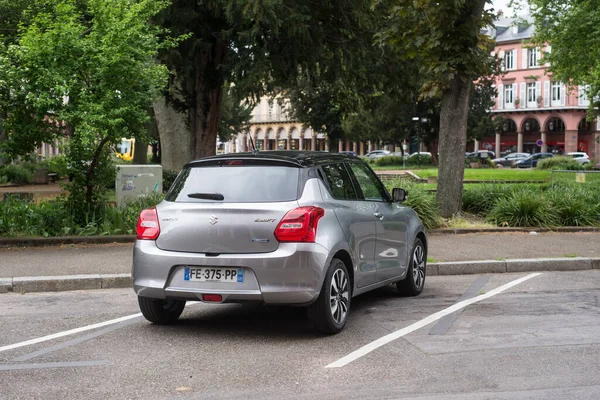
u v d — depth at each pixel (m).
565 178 18.80
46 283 9.27
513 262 11.09
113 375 5.36
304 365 5.61
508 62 87.12
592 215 16.34
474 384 5.04
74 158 13.14
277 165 6.67
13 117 12.86
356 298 8.66
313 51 21.50
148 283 6.53
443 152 16.16
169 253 6.48
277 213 6.30
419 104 58.28
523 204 15.78
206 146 23.28
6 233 12.64
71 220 13.08
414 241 8.76
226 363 5.69
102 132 12.34
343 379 5.20
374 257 7.54
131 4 13.49
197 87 22.89
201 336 6.67
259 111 108.62
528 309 7.89
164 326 7.12
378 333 6.72
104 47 12.58
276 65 21.53
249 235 6.29
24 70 12.42
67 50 12.59
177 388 5.01
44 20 12.75
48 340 6.54
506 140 90.06
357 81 23.23
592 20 33.56
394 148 99.75
